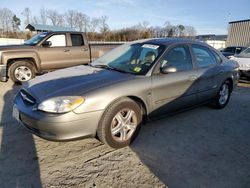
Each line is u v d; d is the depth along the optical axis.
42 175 2.62
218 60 4.90
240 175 2.76
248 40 22.66
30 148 3.18
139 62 3.78
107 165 2.86
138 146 3.35
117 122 3.18
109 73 3.50
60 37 7.89
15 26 53.50
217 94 4.93
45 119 2.74
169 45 3.92
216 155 3.18
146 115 3.54
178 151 3.25
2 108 4.80
